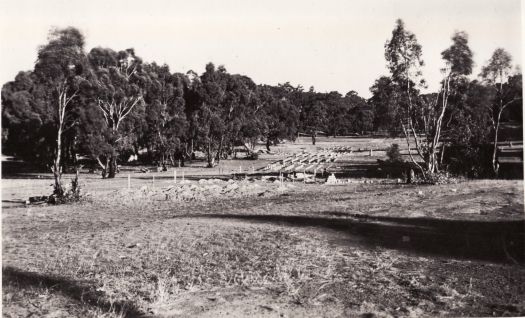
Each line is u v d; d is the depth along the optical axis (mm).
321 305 7219
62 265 9836
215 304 7227
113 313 6816
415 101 32531
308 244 11555
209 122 59031
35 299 7582
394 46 31531
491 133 39469
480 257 10289
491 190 24078
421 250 10922
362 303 7312
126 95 46188
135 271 9242
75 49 29516
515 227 13750
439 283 8367
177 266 9578
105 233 14195
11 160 65875
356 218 15992
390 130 33875
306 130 111812
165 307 7113
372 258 10125
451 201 20250
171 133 55750
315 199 23734
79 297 7656
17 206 25234
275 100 80938
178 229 14297
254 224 15078
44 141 43719
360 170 46781
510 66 33719
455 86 33094
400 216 16281
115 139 44562
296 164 58031
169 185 34406
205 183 35188
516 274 8898
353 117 130000
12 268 9562
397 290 7996
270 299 7469
